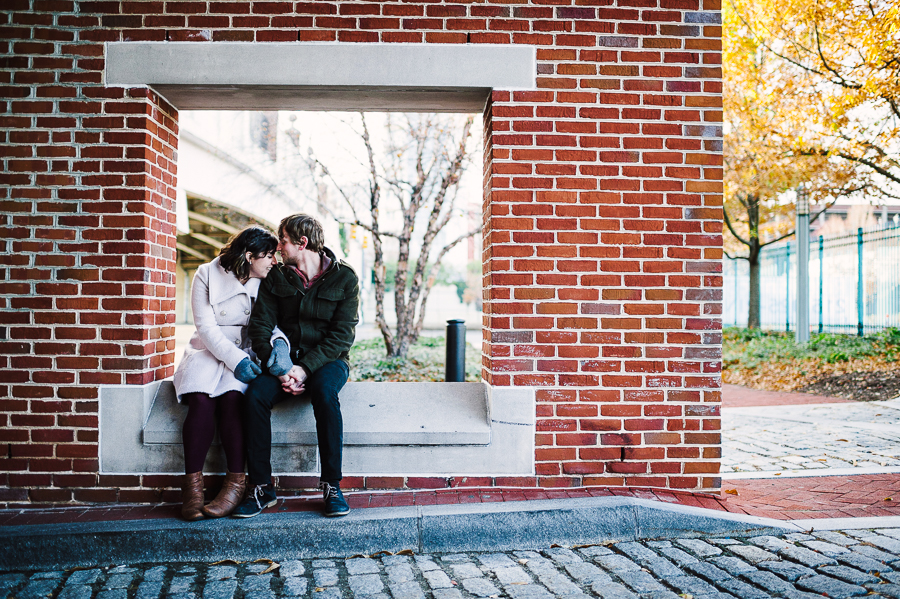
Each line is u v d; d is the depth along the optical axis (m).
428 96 4.01
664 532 3.44
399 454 3.79
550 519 3.40
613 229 3.81
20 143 3.71
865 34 9.52
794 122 11.05
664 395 3.80
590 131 3.81
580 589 2.84
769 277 17.56
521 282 3.79
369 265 25.64
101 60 3.73
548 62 3.81
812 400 8.65
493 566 3.13
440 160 10.68
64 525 3.29
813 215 14.80
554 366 3.78
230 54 3.74
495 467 3.79
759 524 3.43
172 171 4.15
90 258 3.71
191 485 3.40
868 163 10.88
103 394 3.70
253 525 3.27
